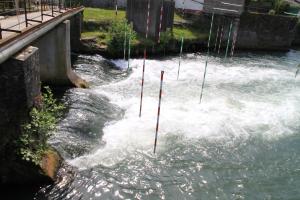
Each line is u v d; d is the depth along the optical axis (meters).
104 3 36.97
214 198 10.28
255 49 36.38
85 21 28.19
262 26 35.41
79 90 17.33
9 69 9.06
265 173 11.91
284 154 13.32
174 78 22.14
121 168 11.15
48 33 17.03
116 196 9.85
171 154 12.37
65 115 13.91
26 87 9.42
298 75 25.75
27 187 9.60
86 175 10.48
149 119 14.93
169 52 29.16
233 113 16.78
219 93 19.88
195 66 25.80
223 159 12.48
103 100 16.69
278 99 19.77
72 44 25.00
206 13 35.44
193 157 12.36
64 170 10.45
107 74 21.56
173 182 10.81
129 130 13.71
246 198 10.43
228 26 34.12
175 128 14.32
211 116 16.05
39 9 20.12
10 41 8.62
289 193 10.89
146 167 11.41
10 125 9.39
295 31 40.62
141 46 27.02
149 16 28.27
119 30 25.73
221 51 33.41
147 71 22.94
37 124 9.89
